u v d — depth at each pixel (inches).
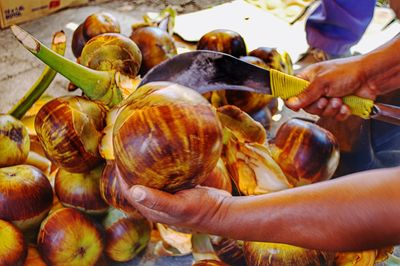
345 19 65.3
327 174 41.3
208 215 29.1
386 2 86.7
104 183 37.8
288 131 41.3
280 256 37.4
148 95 29.6
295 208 28.1
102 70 42.2
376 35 77.4
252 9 80.7
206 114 29.1
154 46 47.4
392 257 44.1
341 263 39.6
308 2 82.6
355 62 40.6
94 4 79.7
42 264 38.2
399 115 40.4
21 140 39.3
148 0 82.0
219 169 38.7
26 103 41.2
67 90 57.4
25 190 37.3
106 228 40.0
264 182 39.6
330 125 49.6
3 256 35.6
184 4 81.3
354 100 40.6
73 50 52.1
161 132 28.4
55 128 36.7
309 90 38.9
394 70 40.9
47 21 73.8
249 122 40.3
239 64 35.6
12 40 67.5
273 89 37.4
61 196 39.3
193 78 35.3
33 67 62.6
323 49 68.7
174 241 41.9
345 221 27.2
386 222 26.7
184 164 28.7
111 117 37.9
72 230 37.9
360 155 50.7
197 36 71.6
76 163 37.5
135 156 28.8
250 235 29.2
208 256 40.0
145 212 29.8
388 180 27.0
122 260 41.1
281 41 73.3
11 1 69.2
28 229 38.0
